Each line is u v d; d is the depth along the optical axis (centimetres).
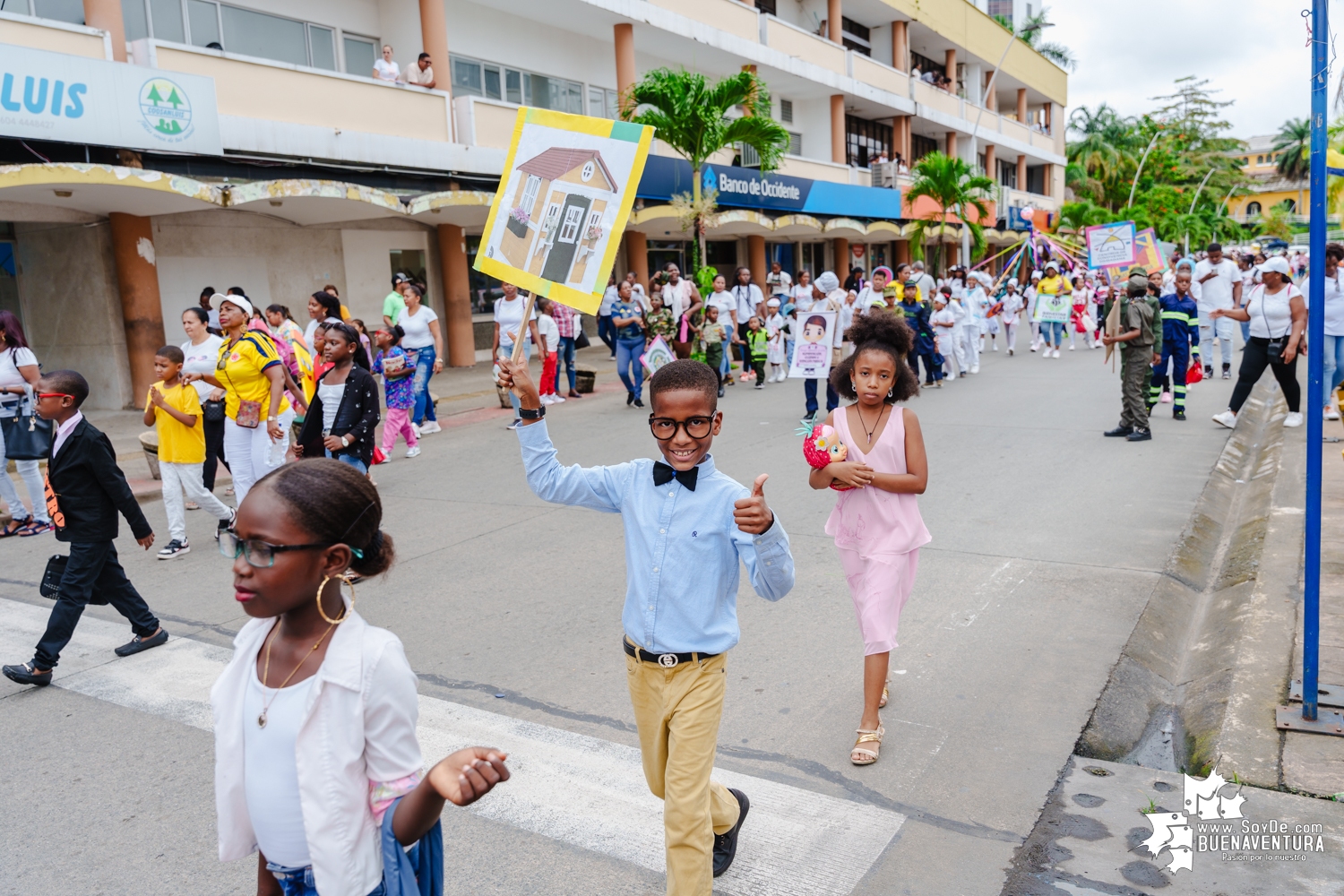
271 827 176
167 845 336
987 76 4181
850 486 369
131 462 1045
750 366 1641
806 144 3038
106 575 501
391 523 773
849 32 3294
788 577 252
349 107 1488
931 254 4038
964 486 812
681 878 251
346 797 171
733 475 886
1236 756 351
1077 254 3547
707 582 261
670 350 1314
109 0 1222
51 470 474
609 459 984
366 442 681
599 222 291
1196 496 753
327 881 169
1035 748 377
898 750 379
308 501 169
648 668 264
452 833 332
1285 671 411
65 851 333
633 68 2100
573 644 504
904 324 382
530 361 1886
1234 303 1397
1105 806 335
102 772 389
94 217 1352
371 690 171
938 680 443
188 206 1305
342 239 1708
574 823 337
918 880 298
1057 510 726
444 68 1683
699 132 1725
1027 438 1009
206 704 453
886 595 374
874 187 2911
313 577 172
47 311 1438
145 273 1372
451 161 1645
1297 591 504
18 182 1002
